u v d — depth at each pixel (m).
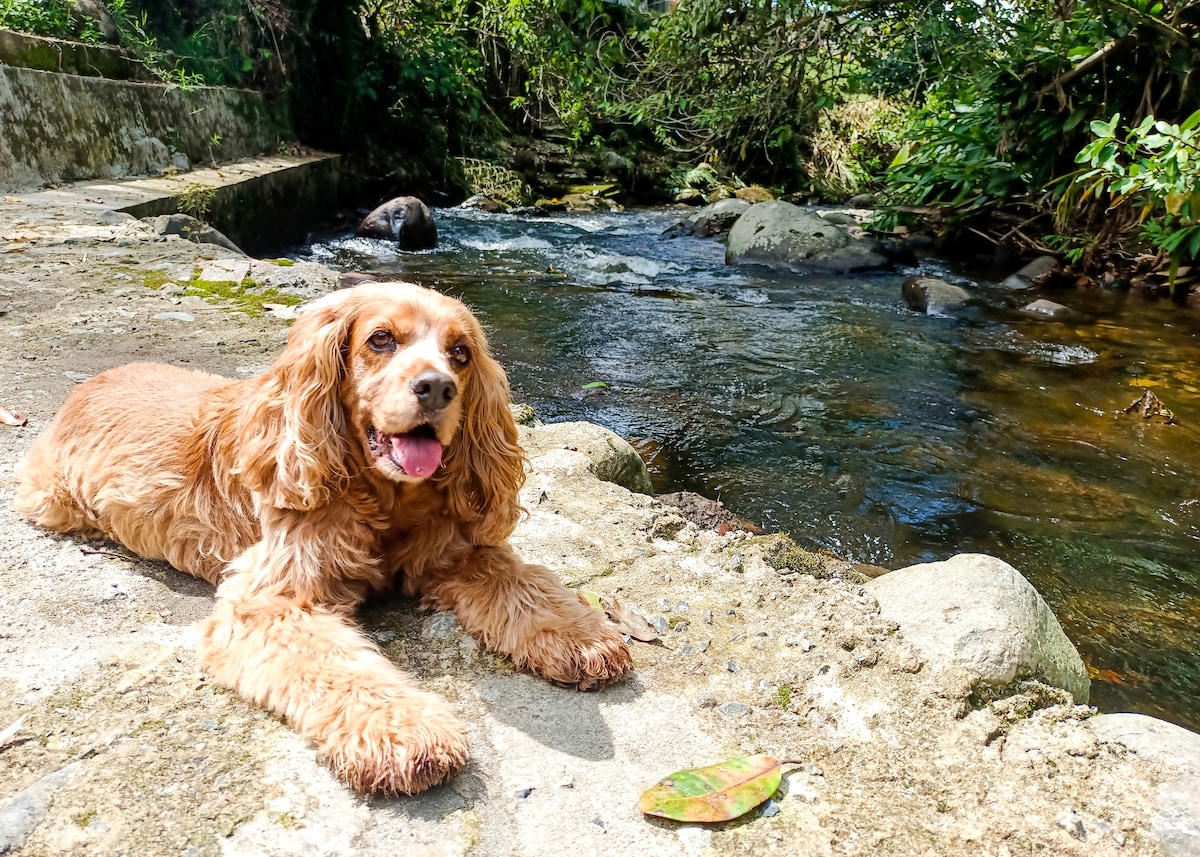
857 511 1.38
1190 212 2.40
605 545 0.93
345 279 2.38
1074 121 3.32
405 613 0.79
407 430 0.71
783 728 0.68
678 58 3.54
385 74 4.97
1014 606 0.79
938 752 0.66
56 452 0.88
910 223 4.17
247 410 0.75
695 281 3.21
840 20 3.61
